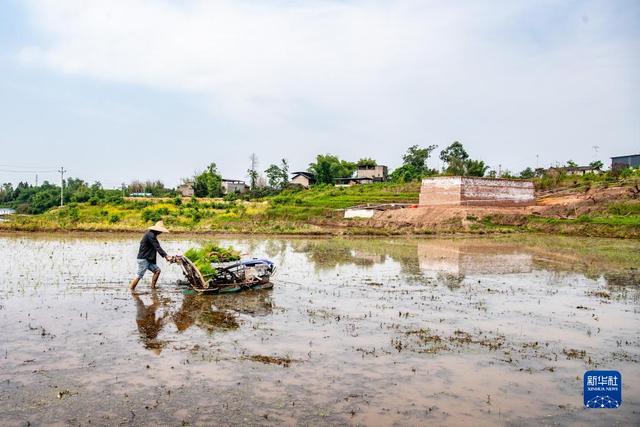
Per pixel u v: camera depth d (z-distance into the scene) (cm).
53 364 780
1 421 594
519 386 736
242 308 1188
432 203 5175
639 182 5241
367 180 9250
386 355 859
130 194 8056
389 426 601
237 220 4797
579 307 1269
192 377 741
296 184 9412
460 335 994
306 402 662
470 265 2056
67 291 1338
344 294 1393
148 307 1174
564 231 3859
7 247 2433
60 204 7325
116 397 666
